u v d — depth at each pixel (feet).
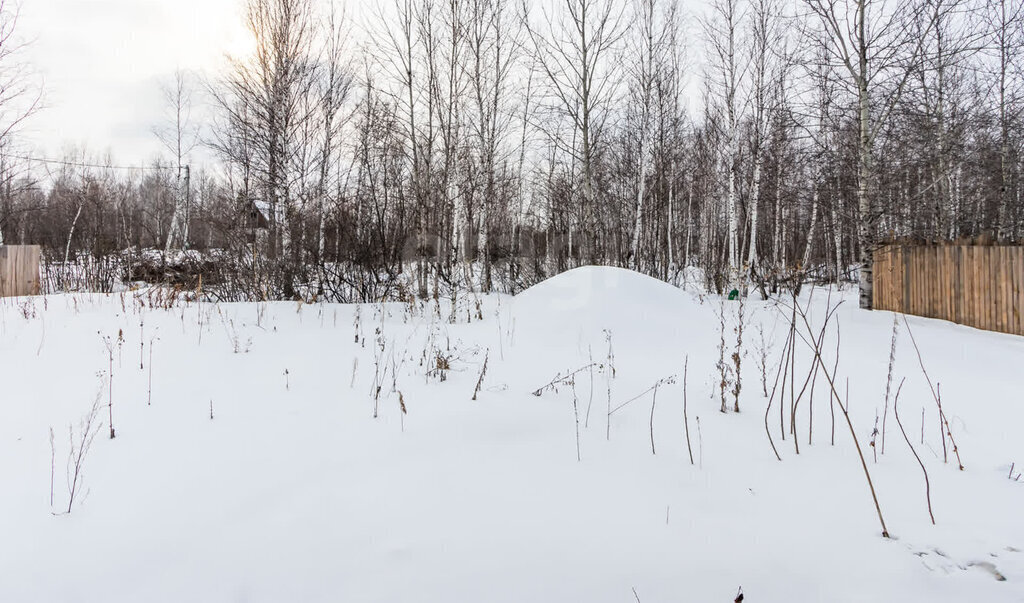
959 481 7.97
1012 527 6.60
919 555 6.01
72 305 22.58
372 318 24.04
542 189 49.65
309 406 11.32
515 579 5.55
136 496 7.25
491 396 12.16
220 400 11.66
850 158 30.27
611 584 5.49
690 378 14.23
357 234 30.55
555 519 6.78
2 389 12.05
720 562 5.88
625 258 44.14
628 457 8.85
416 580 5.51
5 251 32.32
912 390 13.23
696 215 72.84
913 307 27.37
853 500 7.40
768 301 32.07
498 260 46.44
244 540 6.22
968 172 36.42
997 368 16.06
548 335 19.34
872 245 28.99
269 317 22.26
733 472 8.32
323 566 5.74
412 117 37.78
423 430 9.89
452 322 23.85
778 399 12.35
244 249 28.71
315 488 7.52
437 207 34.09
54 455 8.31
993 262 22.65
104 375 13.43
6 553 5.89
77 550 5.98
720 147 45.32
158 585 5.42
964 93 37.42
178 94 67.41
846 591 5.39
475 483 7.77
